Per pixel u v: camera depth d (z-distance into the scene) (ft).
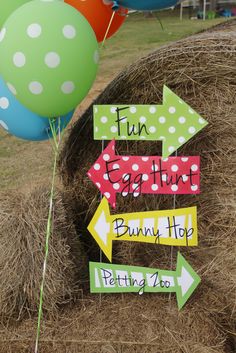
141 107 5.65
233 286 6.54
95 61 5.29
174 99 5.58
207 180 6.63
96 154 6.68
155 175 5.83
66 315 6.12
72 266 6.32
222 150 6.44
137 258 7.10
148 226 5.92
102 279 6.07
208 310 6.15
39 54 4.92
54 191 6.93
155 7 5.96
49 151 13.52
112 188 5.94
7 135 15.19
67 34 4.97
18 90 5.25
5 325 6.03
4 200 6.66
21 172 12.06
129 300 6.32
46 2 5.12
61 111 5.47
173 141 5.72
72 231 6.79
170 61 6.05
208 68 6.01
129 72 6.23
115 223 5.97
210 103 6.22
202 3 43.39
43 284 5.94
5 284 5.96
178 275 5.96
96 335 5.82
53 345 5.76
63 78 5.07
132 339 5.74
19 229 6.16
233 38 5.96
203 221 6.80
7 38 5.04
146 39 29.76
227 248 6.67
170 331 5.81
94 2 5.95
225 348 5.84
